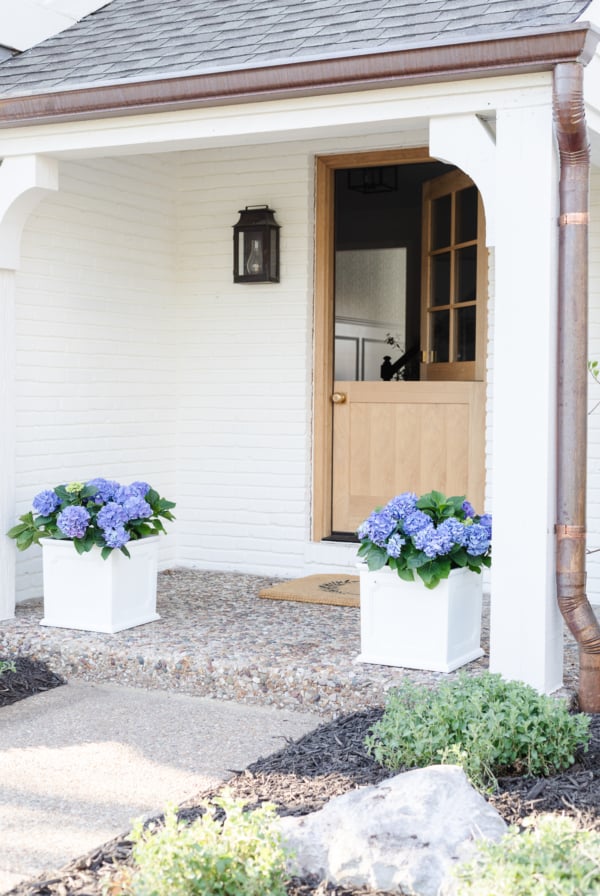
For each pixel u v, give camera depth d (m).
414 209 7.54
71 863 2.95
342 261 7.84
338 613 5.64
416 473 6.61
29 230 5.87
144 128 4.82
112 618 5.12
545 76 4.01
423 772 3.04
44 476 6.04
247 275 6.71
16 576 5.90
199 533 7.09
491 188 4.17
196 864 2.51
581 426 4.07
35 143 5.09
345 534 6.85
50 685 4.81
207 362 7.02
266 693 4.49
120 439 6.62
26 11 5.75
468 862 2.53
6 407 5.39
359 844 2.81
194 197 7.00
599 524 5.93
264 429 6.87
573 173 4.02
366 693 4.28
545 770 3.46
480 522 4.56
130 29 5.63
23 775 3.70
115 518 5.05
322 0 5.11
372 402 6.72
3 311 5.35
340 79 4.24
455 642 4.50
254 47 4.71
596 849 2.44
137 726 4.23
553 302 4.11
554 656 4.21
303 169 6.64
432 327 6.88
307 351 6.73
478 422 6.39
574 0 4.11
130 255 6.64
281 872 2.64
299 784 3.48
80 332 6.27
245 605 5.86
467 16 4.30
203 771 3.73
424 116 4.25
